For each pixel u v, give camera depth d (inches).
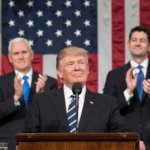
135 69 540.1
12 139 505.0
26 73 533.6
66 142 315.3
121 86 530.3
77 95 350.0
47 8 644.7
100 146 315.3
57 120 378.6
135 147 315.0
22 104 513.3
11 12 644.1
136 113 520.1
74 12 644.1
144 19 641.0
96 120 380.2
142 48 538.3
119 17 642.8
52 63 641.0
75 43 642.8
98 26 643.5
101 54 640.4
